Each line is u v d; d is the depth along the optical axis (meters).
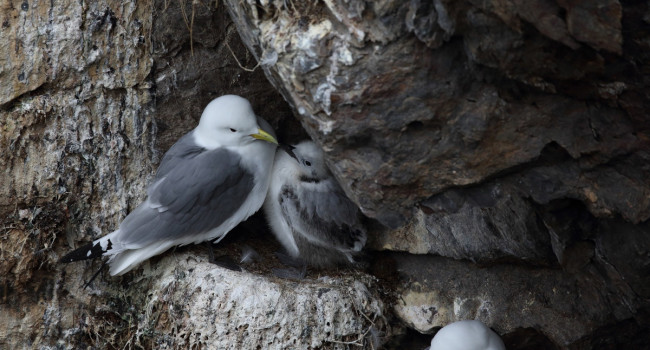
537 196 5.55
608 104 5.00
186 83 7.36
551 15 4.45
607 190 5.30
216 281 7.09
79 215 7.34
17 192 7.09
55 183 7.18
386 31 4.86
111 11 6.92
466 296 7.21
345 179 5.70
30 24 6.76
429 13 4.71
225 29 7.22
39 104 6.96
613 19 4.39
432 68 4.97
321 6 5.06
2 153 6.96
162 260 7.43
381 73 5.03
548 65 4.79
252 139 7.08
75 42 6.89
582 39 4.49
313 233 7.25
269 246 8.13
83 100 7.09
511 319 6.98
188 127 7.54
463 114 5.16
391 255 7.68
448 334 6.50
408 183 5.60
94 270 7.43
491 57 4.81
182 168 7.02
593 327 6.56
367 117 5.23
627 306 6.23
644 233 5.54
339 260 7.59
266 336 6.86
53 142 7.09
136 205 7.52
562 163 5.34
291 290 7.02
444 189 5.65
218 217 7.14
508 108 5.09
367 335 7.14
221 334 6.92
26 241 7.18
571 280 6.70
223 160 7.00
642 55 4.64
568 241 5.95
